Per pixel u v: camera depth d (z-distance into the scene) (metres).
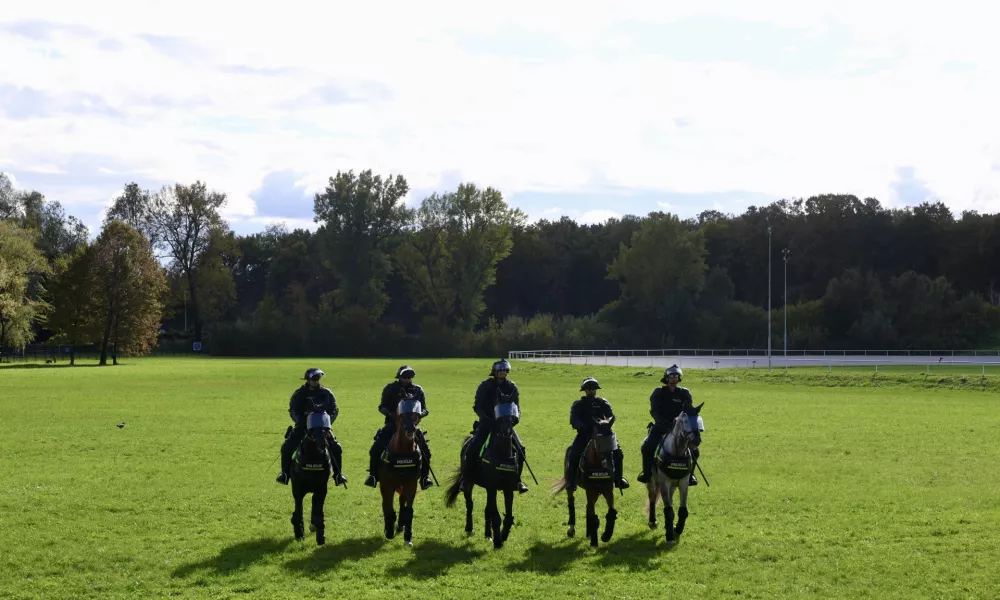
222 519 17.61
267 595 12.62
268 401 45.31
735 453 26.95
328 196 132.62
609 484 15.27
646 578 13.56
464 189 132.50
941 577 13.58
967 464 24.77
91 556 14.70
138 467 23.91
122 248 97.69
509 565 14.26
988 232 147.25
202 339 139.12
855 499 19.66
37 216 141.25
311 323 136.50
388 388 16.03
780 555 14.95
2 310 86.62
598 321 140.88
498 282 166.62
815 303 132.38
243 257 175.38
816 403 45.22
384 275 137.88
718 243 160.00
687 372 69.19
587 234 173.25
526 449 27.23
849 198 159.75
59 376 68.94
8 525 16.94
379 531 16.62
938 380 58.16
